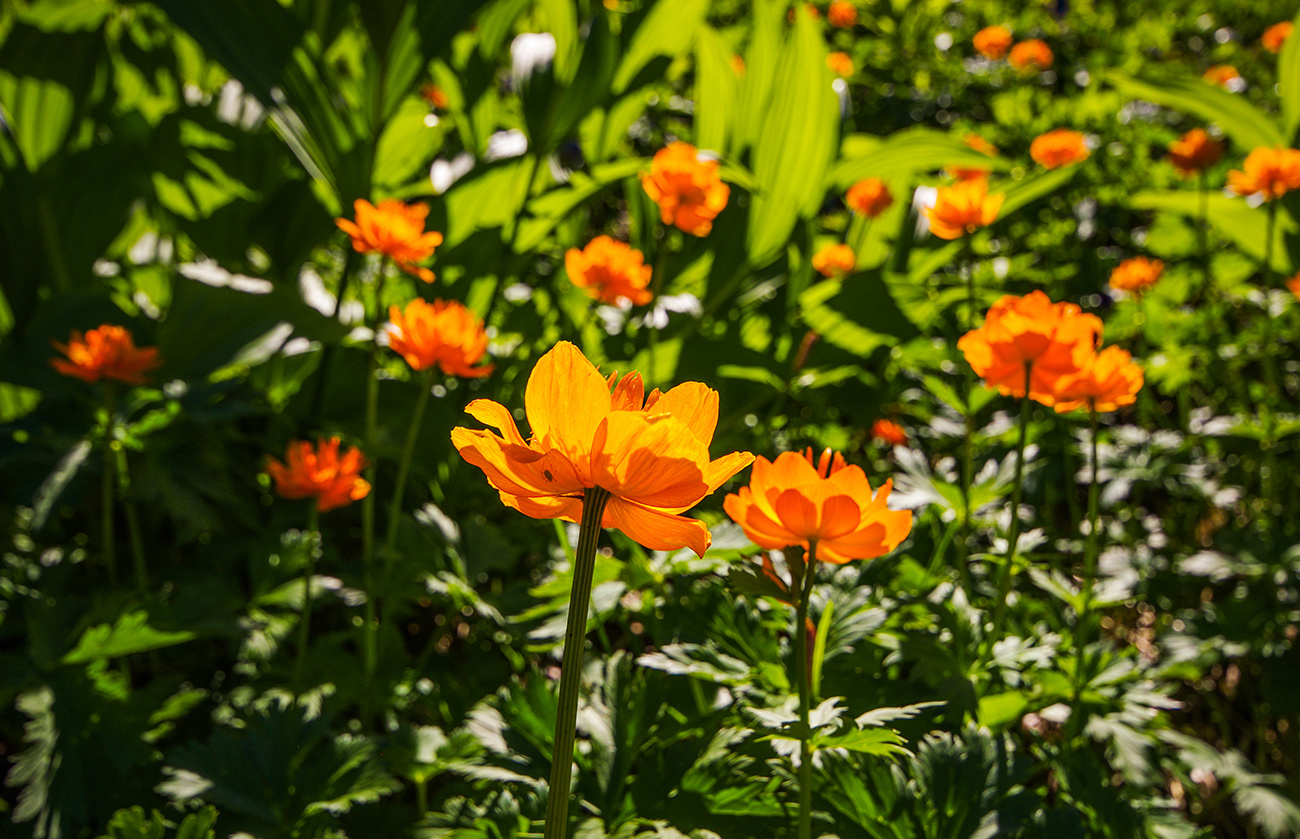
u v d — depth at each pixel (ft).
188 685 3.47
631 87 4.60
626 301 4.52
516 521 3.67
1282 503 3.92
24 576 3.45
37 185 4.19
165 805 3.10
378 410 3.87
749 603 2.96
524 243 4.25
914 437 4.56
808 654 2.86
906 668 3.23
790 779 2.88
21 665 3.15
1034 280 5.43
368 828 3.10
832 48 9.39
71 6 4.09
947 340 4.22
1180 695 3.75
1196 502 4.09
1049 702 3.07
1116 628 3.89
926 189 4.89
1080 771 2.96
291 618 3.39
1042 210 6.19
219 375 3.74
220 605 3.31
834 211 7.32
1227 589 3.82
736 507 2.67
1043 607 3.36
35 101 4.18
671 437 2.30
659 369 4.04
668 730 3.01
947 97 8.80
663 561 3.08
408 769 3.04
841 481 2.64
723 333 4.41
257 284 3.84
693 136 5.23
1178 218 5.65
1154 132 6.85
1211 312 4.28
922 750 2.87
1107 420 4.88
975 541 3.74
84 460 3.46
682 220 3.70
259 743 3.02
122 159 4.41
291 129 3.84
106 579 3.54
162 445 3.52
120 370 3.31
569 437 2.48
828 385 4.58
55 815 3.04
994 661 2.98
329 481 3.21
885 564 3.17
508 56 5.59
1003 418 3.98
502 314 4.50
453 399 3.90
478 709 2.98
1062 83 9.40
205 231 4.40
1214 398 4.70
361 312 4.32
